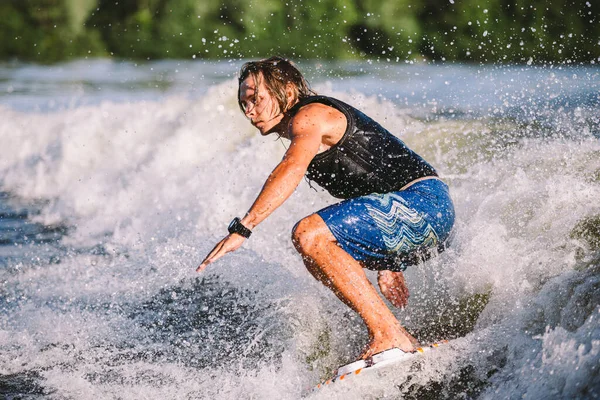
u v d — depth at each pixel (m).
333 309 13.19
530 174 14.72
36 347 13.25
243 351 12.62
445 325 12.41
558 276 11.45
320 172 11.73
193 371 12.10
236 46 95.31
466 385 10.67
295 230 11.17
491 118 22.38
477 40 78.06
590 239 11.98
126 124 28.05
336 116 11.43
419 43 85.25
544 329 10.92
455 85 40.00
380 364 10.66
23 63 84.88
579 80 33.41
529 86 34.06
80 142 27.30
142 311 14.52
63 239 20.02
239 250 16.28
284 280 14.51
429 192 11.68
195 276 15.68
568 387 9.41
